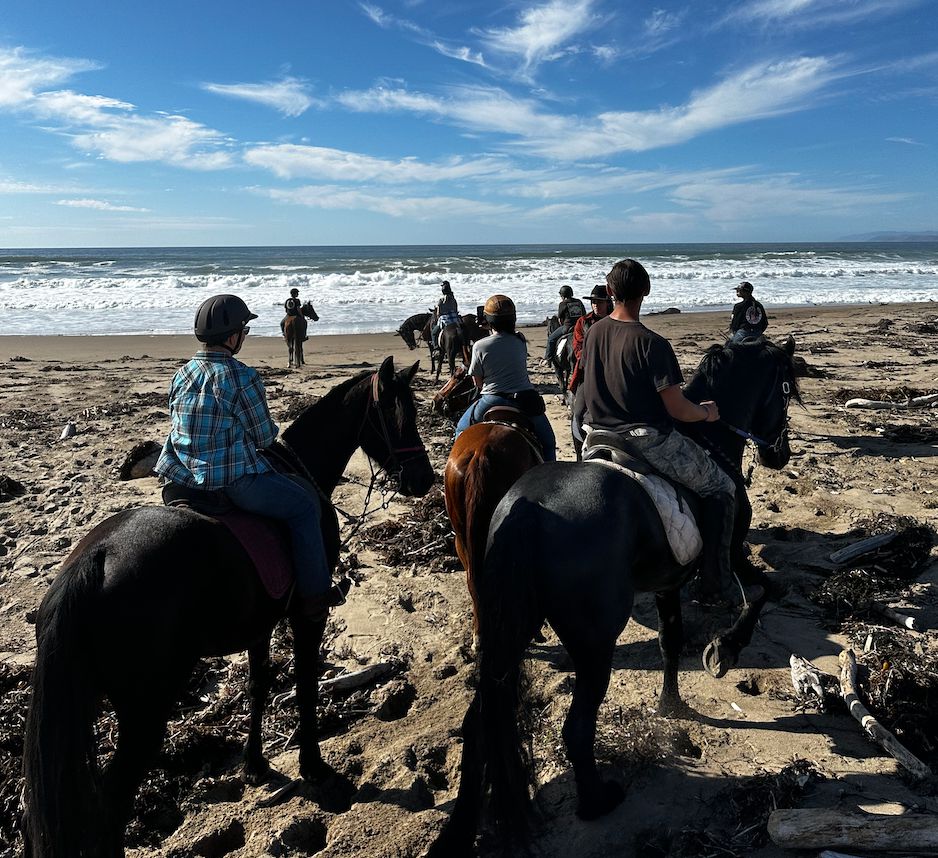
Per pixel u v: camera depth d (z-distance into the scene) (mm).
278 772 4148
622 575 3352
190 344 24234
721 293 42500
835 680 4684
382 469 4477
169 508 3324
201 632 3180
